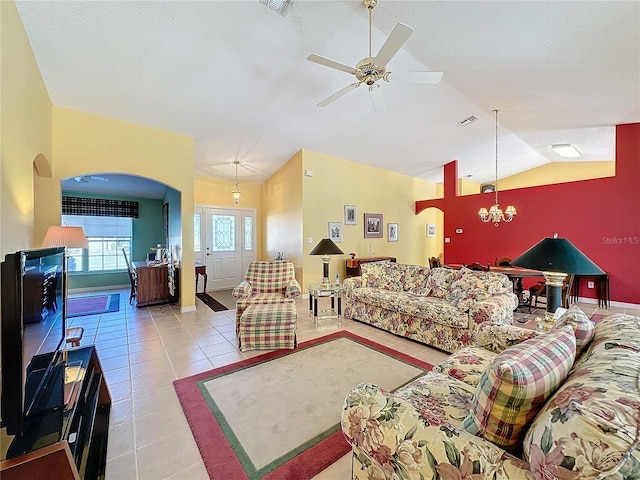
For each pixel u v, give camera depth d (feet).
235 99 11.41
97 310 14.74
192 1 7.08
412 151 19.06
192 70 9.50
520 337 5.64
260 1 7.20
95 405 5.35
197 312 14.47
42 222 10.78
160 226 22.66
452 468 2.66
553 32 7.85
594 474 1.83
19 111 6.86
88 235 20.30
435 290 11.26
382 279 13.05
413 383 4.87
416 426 3.01
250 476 4.59
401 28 5.83
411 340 10.57
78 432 4.31
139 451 5.11
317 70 10.03
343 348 9.82
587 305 15.87
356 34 8.45
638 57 8.69
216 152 16.55
